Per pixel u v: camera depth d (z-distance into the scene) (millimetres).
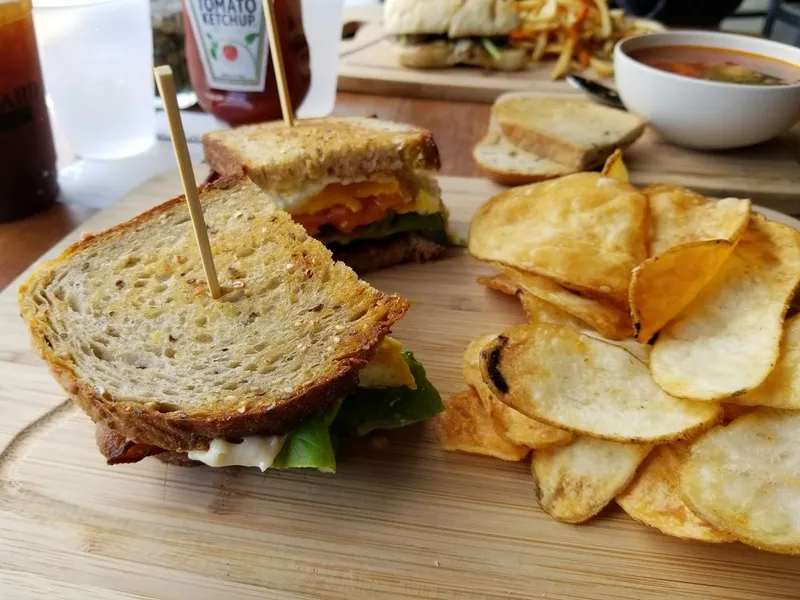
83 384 163
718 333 171
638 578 149
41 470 172
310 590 145
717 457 147
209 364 174
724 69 333
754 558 152
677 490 151
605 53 443
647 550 154
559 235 214
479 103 406
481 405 186
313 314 186
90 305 191
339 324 181
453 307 239
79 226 264
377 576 148
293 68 323
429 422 189
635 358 173
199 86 338
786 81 317
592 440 165
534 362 168
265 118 331
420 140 260
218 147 271
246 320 185
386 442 182
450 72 427
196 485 169
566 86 404
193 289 195
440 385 204
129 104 320
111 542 154
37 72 264
